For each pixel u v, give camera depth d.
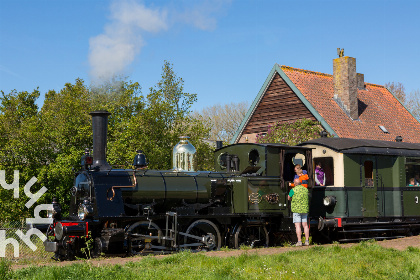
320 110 21.88
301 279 7.80
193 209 11.89
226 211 12.41
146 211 11.27
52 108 22.61
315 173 14.46
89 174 11.30
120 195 11.23
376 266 8.76
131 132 16.41
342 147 14.15
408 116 26.72
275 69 23.64
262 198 12.55
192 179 12.31
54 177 15.77
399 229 15.20
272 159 12.88
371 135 22.52
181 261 9.07
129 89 17.86
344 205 13.84
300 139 21.09
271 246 13.07
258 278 7.78
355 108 23.06
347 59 23.05
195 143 18.41
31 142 16.11
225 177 12.78
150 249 11.24
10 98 19.39
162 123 17.62
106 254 10.52
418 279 7.92
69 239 10.58
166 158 17.42
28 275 7.73
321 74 24.94
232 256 9.52
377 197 14.71
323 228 13.80
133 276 7.68
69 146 16.98
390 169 15.29
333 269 8.48
